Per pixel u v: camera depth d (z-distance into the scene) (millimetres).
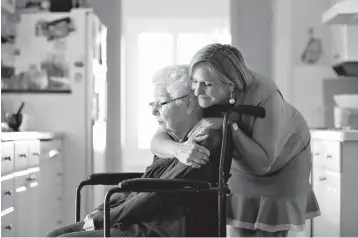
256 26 6000
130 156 7242
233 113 2395
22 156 3768
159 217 2205
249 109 2316
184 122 2330
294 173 2766
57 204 4793
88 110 4996
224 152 2162
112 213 2229
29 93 4969
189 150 2182
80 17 4992
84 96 4996
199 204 2215
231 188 2805
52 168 4641
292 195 2750
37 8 5215
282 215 2730
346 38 5047
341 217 3287
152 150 2391
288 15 5375
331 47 5316
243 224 2758
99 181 2586
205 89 2312
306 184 2820
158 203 2186
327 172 3639
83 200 4906
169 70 2383
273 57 5891
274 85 2543
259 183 2758
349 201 3289
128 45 7543
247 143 2359
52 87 4980
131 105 7320
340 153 3301
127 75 7430
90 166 5000
